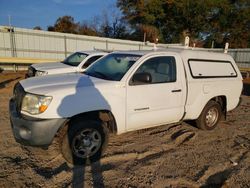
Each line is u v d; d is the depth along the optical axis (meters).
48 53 20.36
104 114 4.05
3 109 6.78
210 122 5.66
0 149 4.23
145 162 4.03
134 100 4.20
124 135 5.18
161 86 4.51
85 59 8.87
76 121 3.76
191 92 5.00
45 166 3.76
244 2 42.12
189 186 3.41
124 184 3.38
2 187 3.18
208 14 42.88
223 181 3.55
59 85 3.82
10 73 16.27
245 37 43.31
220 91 5.59
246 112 7.80
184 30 44.59
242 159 4.29
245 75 20.47
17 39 18.66
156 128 5.70
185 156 4.31
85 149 3.83
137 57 4.50
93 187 3.28
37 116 3.46
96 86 3.88
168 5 42.53
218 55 5.77
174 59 4.81
